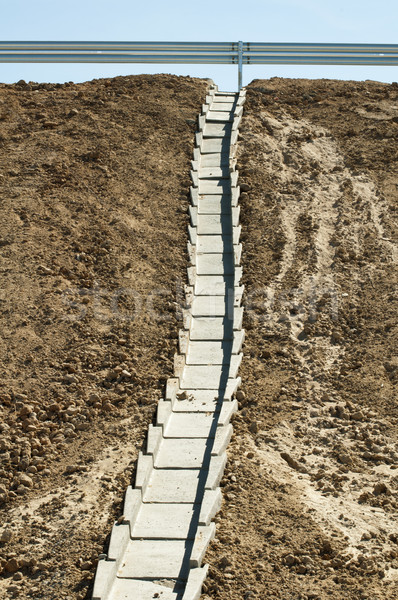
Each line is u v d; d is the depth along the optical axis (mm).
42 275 12828
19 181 15109
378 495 9117
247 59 18422
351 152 16688
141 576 7988
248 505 8844
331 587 7594
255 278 13250
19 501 9227
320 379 11281
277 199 15242
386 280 13133
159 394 10812
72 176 15297
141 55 18188
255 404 10773
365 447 9977
